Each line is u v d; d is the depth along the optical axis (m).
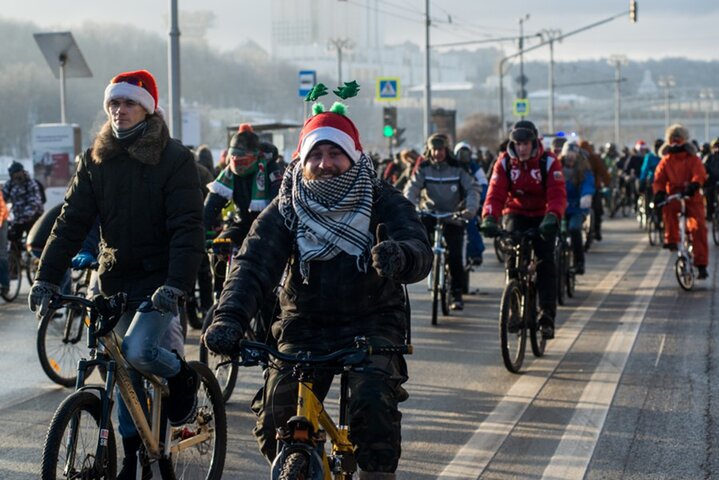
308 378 4.29
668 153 14.82
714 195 25.03
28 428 7.64
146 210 5.57
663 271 17.20
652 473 6.44
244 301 4.48
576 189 15.87
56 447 4.76
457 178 12.74
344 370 4.31
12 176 15.41
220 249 8.61
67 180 21.73
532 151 9.57
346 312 4.66
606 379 9.03
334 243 4.59
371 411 4.37
